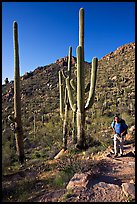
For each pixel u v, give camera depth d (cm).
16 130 998
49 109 3519
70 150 1096
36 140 1731
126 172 683
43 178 707
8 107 4028
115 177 649
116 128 885
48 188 614
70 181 603
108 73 5216
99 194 533
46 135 1809
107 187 562
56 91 4894
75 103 1319
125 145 1077
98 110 2589
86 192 544
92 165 749
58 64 6881
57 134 1764
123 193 527
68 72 1362
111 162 802
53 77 5981
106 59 6762
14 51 1005
